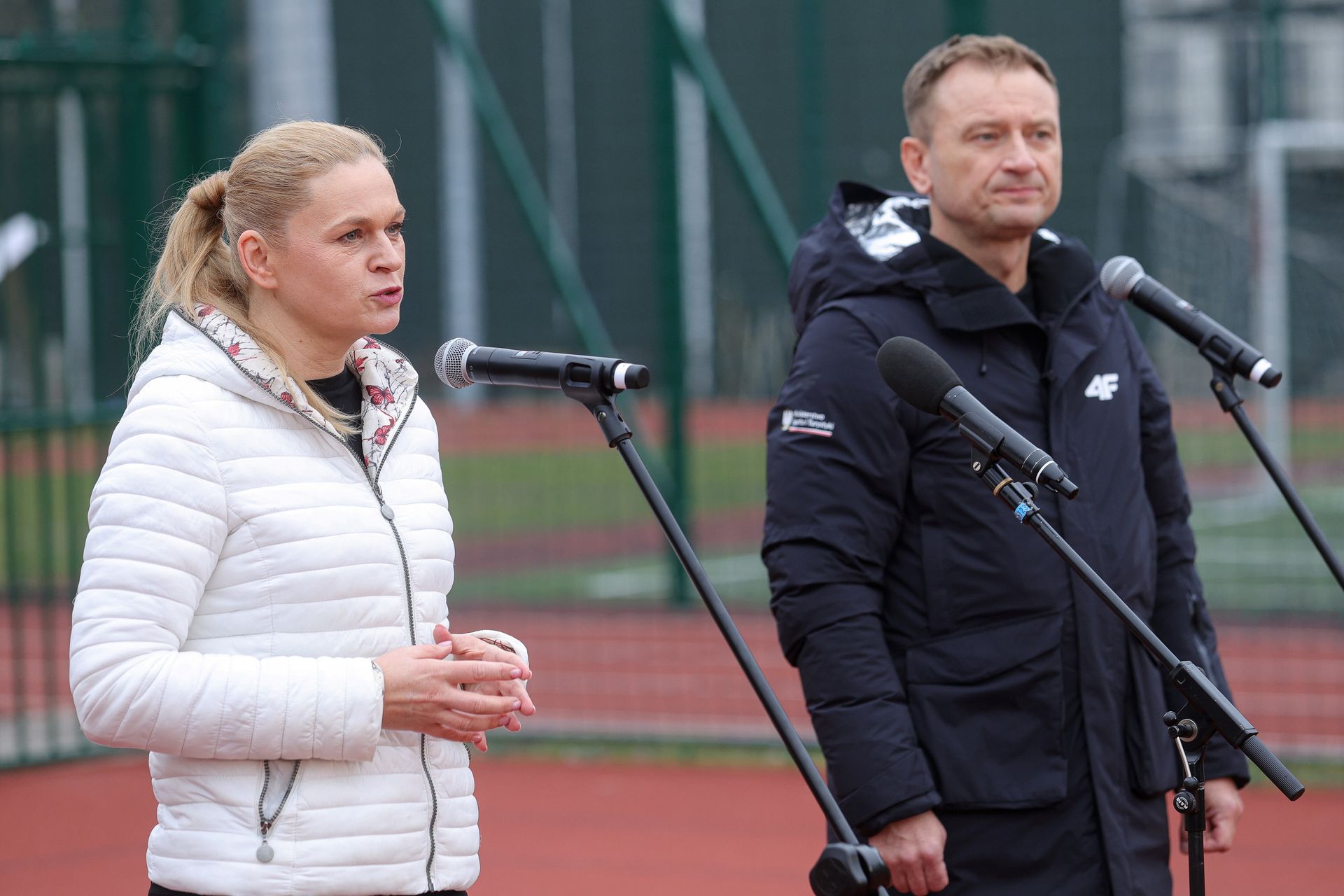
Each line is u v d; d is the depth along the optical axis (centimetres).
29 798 1723
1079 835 809
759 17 4209
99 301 1816
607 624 2497
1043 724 809
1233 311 3678
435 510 704
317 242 665
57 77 1752
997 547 816
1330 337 3400
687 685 2125
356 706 636
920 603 830
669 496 2428
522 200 2352
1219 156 3772
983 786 802
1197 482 3219
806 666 820
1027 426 842
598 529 3388
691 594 2484
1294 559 2845
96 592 634
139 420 650
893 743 793
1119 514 843
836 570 817
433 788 680
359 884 652
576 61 5219
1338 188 3381
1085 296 879
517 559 3095
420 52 3847
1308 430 3189
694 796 1712
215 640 652
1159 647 691
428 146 4219
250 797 643
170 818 652
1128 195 3838
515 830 1598
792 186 4134
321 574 657
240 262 679
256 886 637
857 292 858
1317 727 1872
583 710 2025
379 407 702
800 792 1720
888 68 3284
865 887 609
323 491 668
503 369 718
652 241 5069
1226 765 883
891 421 823
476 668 652
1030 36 3481
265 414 667
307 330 684
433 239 4341
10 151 1803
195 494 643
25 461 2852
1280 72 3184
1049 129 863
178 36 1845
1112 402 864
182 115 1817
